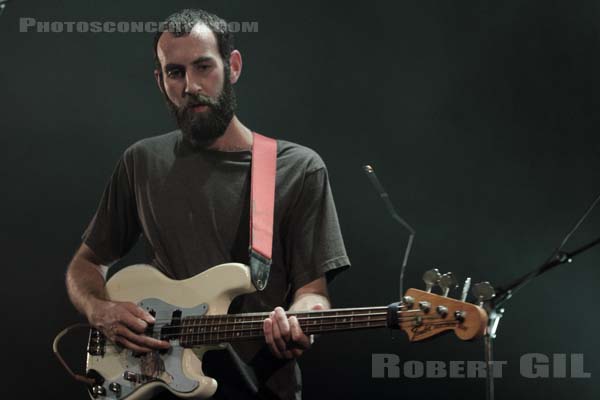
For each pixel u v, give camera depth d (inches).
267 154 148.9
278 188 146.6
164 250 149.5
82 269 156.9
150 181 152.2
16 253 255.0
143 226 152.4
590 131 249.6
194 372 138.3
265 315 134.5
